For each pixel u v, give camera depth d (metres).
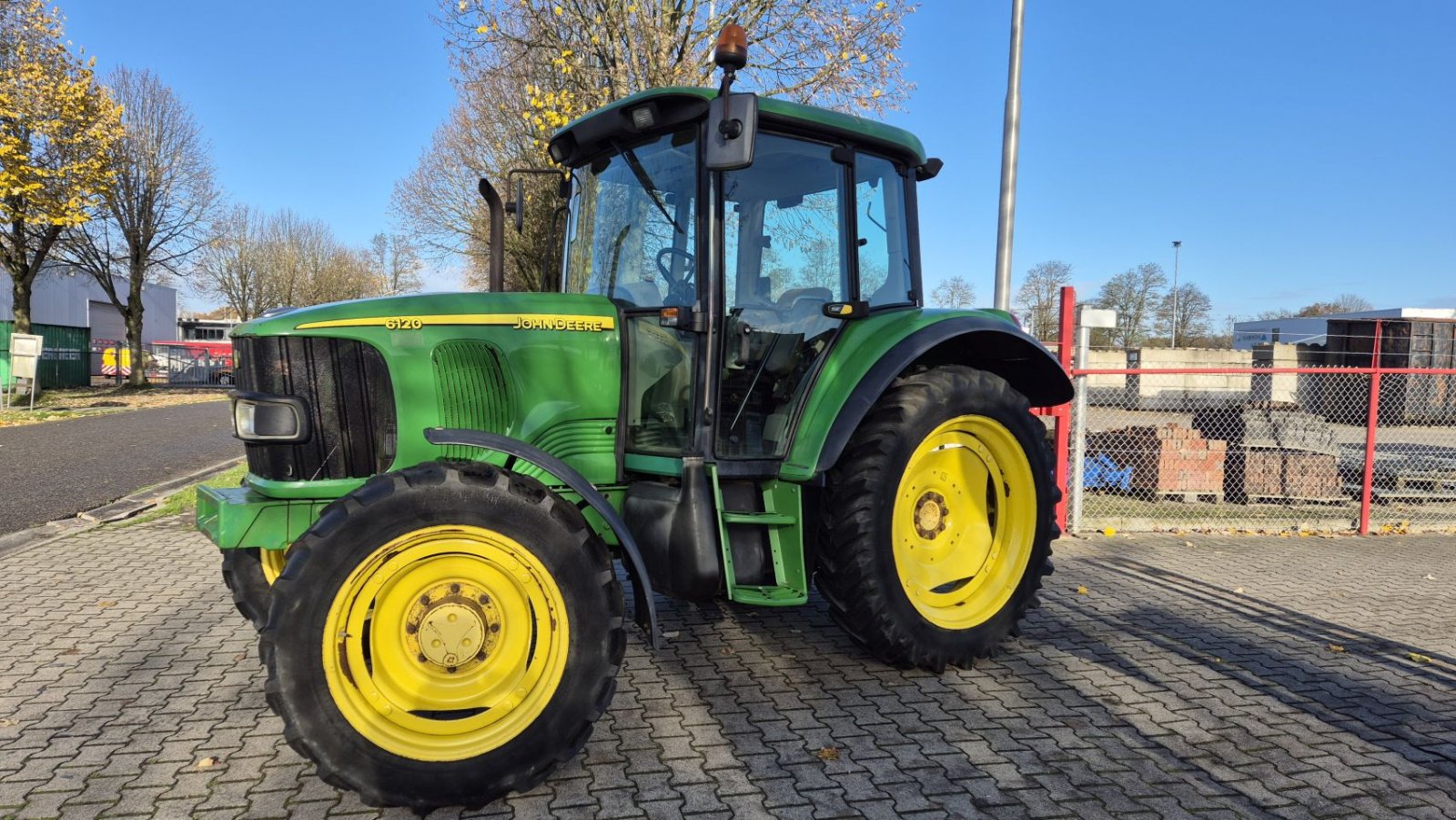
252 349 3.20
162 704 3.44
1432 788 2.90
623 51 10.43
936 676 3.86
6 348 23.34
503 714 2.77
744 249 3.73
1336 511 8.30
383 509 2.65
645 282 3.74
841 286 3.98
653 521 3.47
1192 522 7.54
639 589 2.94
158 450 12.00
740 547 3.61
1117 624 4.68
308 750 2.54
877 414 3.79
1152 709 3.52
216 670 3.80
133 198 25.58
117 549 6.12
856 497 3.67
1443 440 13.82
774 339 3.79
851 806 2.71
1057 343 7.12
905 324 3.91
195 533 6.64
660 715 3.39
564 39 11.02
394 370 3.24
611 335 3.66
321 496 3.12
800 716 3.40
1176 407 13.61
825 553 3.74
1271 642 4.43
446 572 2.80
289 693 2.53
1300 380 10.68
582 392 3.59
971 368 4.15
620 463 3.65
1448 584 5.70
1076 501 7.30
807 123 3.77
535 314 3.51
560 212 4.35
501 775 2.68
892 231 4.26
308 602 2.56
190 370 36.44
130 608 4.70
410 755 2.62
